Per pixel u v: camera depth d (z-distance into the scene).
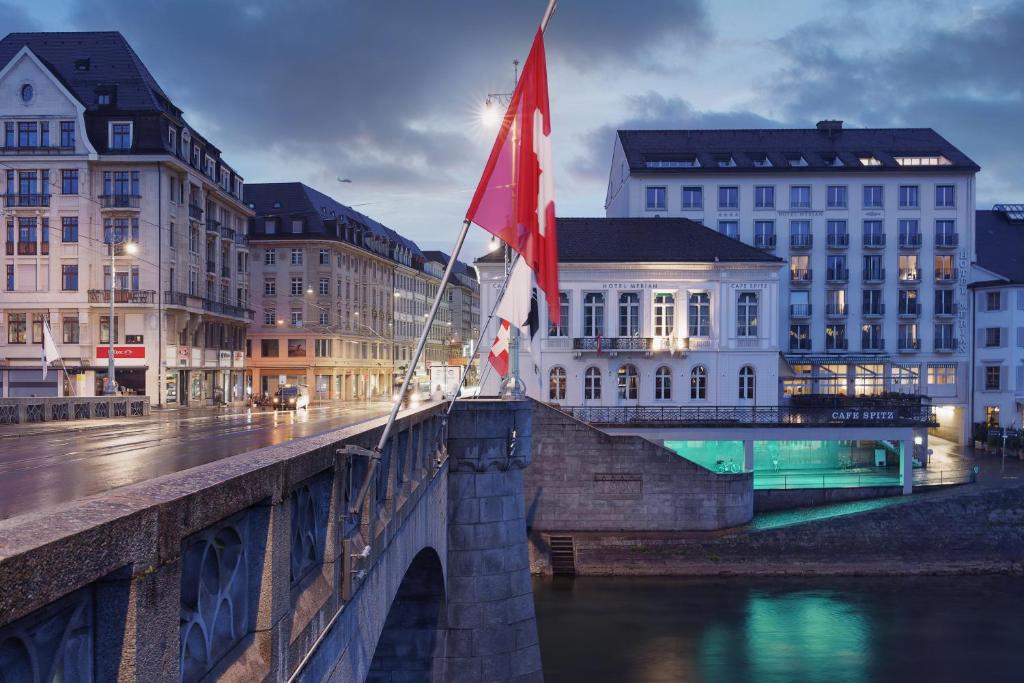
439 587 16.22
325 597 5.80
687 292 47.59
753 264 47.25
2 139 50.12
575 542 34.06
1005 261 60.22
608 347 46.97
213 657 4.12
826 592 31.73
